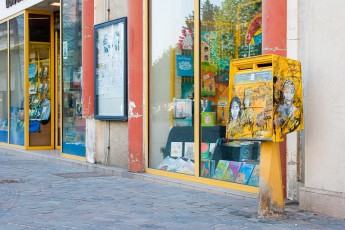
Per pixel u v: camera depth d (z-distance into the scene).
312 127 6.57
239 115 6.29
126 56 10.31
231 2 8.35
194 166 8.83
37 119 14.99
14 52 15.70
